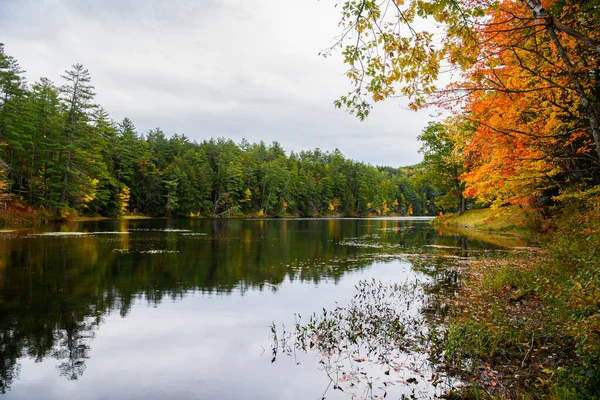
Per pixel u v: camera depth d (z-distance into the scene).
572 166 9.93
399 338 7.20
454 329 6.87
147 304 10.02
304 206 101.56
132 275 13.86
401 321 8.31
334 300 10.40
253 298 10.66
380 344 6.95
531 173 10.59
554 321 6.42
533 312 7.88
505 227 29.97
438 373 5.60
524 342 6.34
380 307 9.55
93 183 53.09
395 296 10.66
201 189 79.00
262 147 117.69
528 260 14.40
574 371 4.55
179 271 14.70
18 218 38.19
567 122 7.85
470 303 9.41
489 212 38.97
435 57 4.11
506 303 8.84
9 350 6.93
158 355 6.68
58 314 9.15
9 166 40.28
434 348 6.49
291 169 107.00
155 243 24.31
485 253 18.91
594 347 3.93
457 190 43.50
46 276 13.52
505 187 12.45
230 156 96.75
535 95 7.01
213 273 14.35
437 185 44.72
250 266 15.98
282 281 12.95
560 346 6.02
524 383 5.06
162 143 87.00
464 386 5.12
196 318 8.84
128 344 7.22
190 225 47.03
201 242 25.59
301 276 13.80
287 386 5.43
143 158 70.69
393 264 16.39
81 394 5.33
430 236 30.86
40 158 45.31
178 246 22.95
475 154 11.04
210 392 5.34
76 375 5.93
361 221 68.06
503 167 10.04
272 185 93.00
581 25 6.20
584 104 4.57
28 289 11.61
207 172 82.81
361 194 111.50
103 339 7.49
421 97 4.95
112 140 64.75
